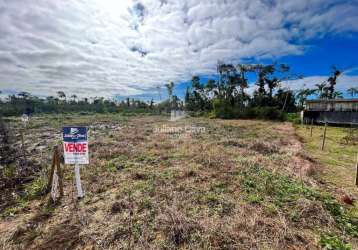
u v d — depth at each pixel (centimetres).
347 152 898
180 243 277
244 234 287
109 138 1159
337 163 712
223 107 3494
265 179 503
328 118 2369
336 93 4316
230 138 1131
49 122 2420
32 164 641
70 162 400
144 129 1620
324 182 532
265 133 1448
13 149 877
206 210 363
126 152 790
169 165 639
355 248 276
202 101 4962
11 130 1480
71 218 341
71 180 509
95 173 557
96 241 284
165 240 282
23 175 543
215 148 857
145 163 666
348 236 301
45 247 276
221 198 405
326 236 296
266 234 294
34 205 388
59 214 356
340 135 1459
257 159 684
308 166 610
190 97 5222
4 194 438
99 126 1969
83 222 324
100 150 812
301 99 4150
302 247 274
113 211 361
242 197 417
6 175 525
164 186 463
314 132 1644
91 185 474
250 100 4034
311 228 319
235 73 4044
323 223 331
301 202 379
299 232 306
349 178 563
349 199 416
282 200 401
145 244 272
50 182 441
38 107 4475
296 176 532
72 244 282
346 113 2261
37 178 525
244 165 620
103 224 323
